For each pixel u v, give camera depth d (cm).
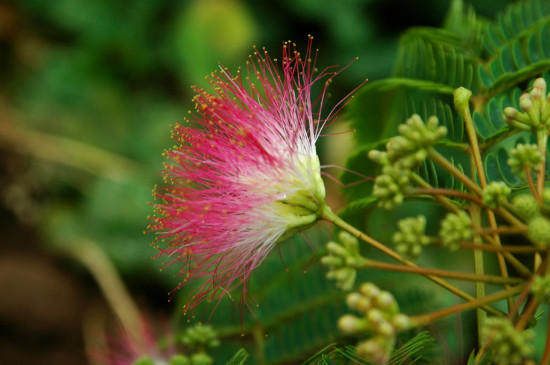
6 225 62
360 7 71
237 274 28
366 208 29
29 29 75
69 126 66
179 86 71
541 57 30
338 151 57
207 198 28
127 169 64
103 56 71
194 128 29
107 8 72
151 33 72
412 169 25
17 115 68
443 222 24
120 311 53
